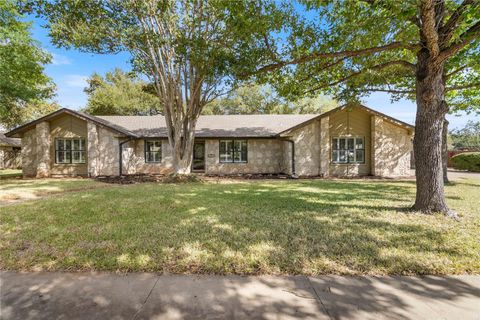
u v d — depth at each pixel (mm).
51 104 23562
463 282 2854
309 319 2254
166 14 10164
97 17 9984
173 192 8469
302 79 8039
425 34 4859
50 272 3113
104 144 15258
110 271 3117
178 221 5000
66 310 2385
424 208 5645
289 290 2705
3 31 10750
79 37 9844
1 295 2629
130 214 5551
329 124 14859
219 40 8492
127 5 9859
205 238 4047
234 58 7699
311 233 4270
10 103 13977
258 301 2518
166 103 12484
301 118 18812
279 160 16594
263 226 4656
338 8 5809
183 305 2453
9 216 5395
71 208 6055
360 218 5180
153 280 2908
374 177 14305
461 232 4309
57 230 4473
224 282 2865
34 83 13984
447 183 11039
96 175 14867
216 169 16438
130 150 16281
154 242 3871
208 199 7230
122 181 12523
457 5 4793
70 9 9672
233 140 16500
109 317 2285
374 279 2924
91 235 4199
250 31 6320
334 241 3918
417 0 4219
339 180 12891
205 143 16422
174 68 12047
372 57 7828
